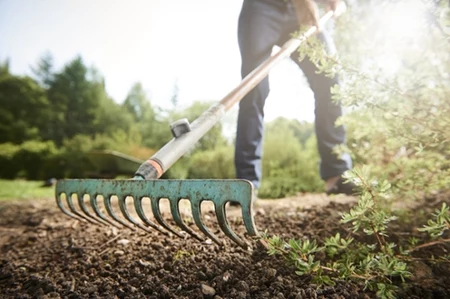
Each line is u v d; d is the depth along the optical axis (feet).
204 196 4.00
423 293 3.91
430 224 3.60
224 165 21.61
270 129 24.99
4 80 88.99
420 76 5.10
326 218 6.80
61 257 5.96
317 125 8.73
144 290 4.17
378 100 4.90
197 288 4.01
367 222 3.83
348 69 4.85
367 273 3.56
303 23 7.16
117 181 4.97
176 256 5.03
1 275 5.39
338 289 3.86
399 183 5.82
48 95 100.27
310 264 3.52
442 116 4.46
